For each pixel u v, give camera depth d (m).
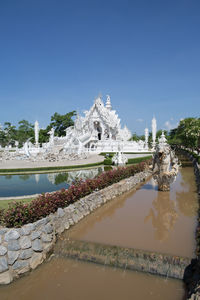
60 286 6.26
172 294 5.69
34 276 6.73
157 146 14.17
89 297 5.78
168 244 7.40
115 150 48.75
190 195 13.73
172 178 14.40
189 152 44.69
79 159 34.38
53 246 7.71
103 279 6.40
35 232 7.11
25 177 19.77
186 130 36.44
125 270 6.66
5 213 7.58
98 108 56.47
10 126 81.94
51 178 19.11
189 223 9.34
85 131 57.66
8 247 6.53
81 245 7.41
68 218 9.09
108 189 12.90
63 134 76.25
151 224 9.27
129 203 12.31
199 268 5.76
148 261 6.48
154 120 55.25
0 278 6.29
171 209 11.19
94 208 11.20
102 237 8.03
